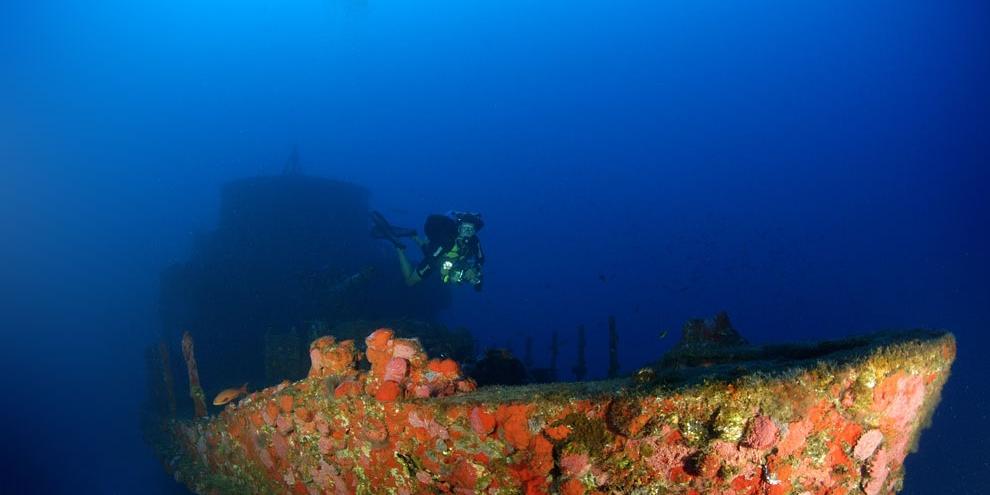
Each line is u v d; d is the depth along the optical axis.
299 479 4.63
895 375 2.95
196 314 10.94
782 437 2.77
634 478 2.91
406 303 12.22
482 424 3.16
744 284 62.25
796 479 2.89
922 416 3.43
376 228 9.81
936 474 11.86
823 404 2.82
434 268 9.04
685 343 4.74
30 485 10.92
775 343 4.23
